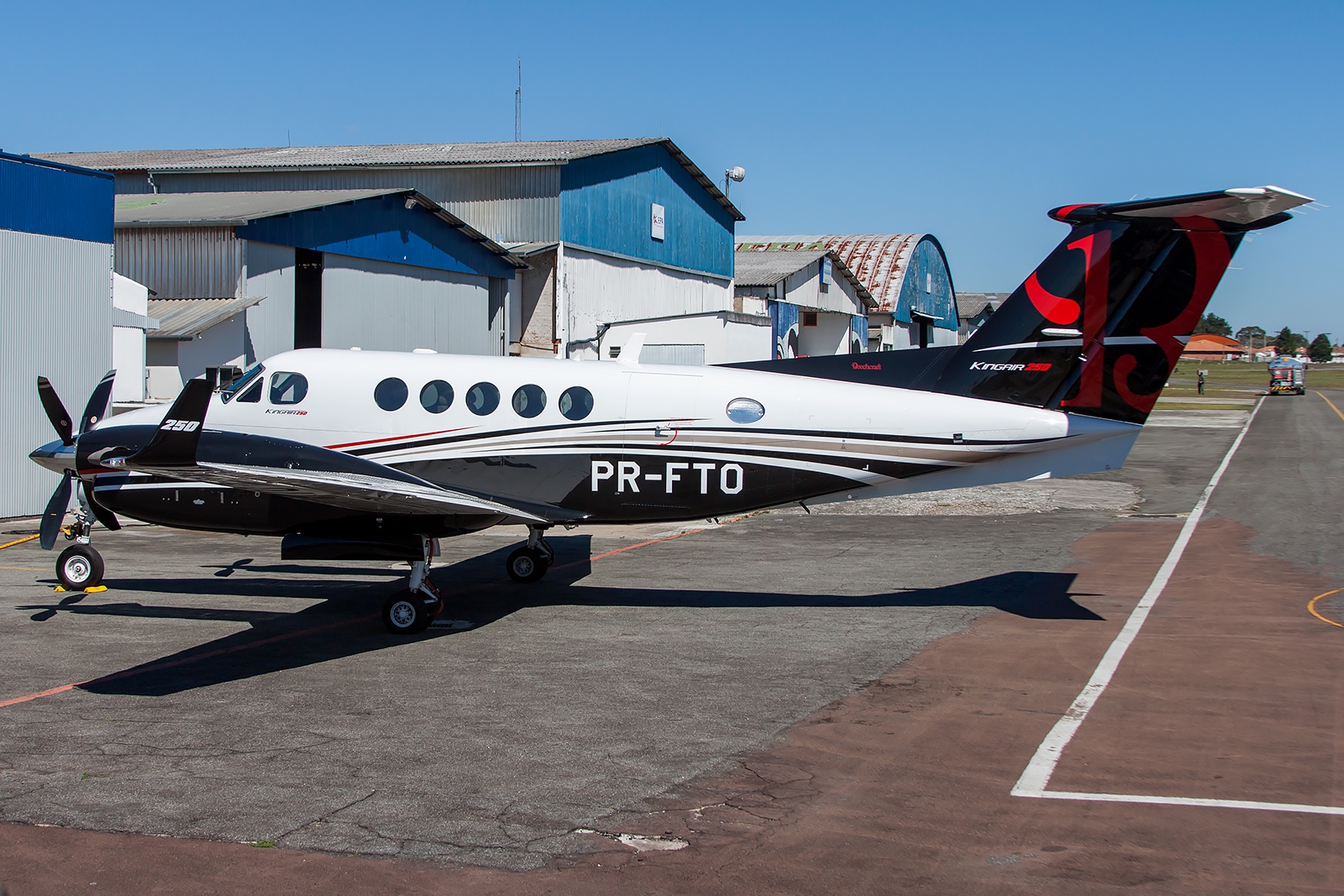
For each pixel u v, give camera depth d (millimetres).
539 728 6551
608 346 30609
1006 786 5566
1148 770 5781
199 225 19906
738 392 10172
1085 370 9797
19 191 15055
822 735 6410
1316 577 11695
